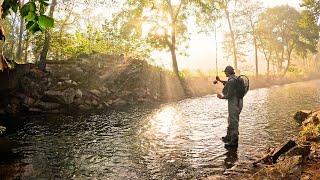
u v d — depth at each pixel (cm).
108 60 2595
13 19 3559
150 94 2819
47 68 2209
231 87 1041
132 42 3403
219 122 1523
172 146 1067
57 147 1083
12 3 327
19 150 1046
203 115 1792
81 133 1317
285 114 1667
